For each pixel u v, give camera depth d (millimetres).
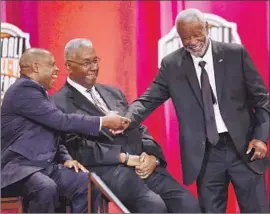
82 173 10273
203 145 10148
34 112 10312
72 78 10969
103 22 13531
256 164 10164
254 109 10289
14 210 10594
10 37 13367
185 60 10367
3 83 13250
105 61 13523
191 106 10266
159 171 10758
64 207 10445
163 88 10609
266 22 13508
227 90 10195
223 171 10227
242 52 10273
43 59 10805
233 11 13570
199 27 10008
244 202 10273
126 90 13531
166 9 13555
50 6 13445
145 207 10305
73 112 10758
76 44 10844
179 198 10477
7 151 10320
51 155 10375
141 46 13531
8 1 13352
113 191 10422
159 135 13438
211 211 10227
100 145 10664
